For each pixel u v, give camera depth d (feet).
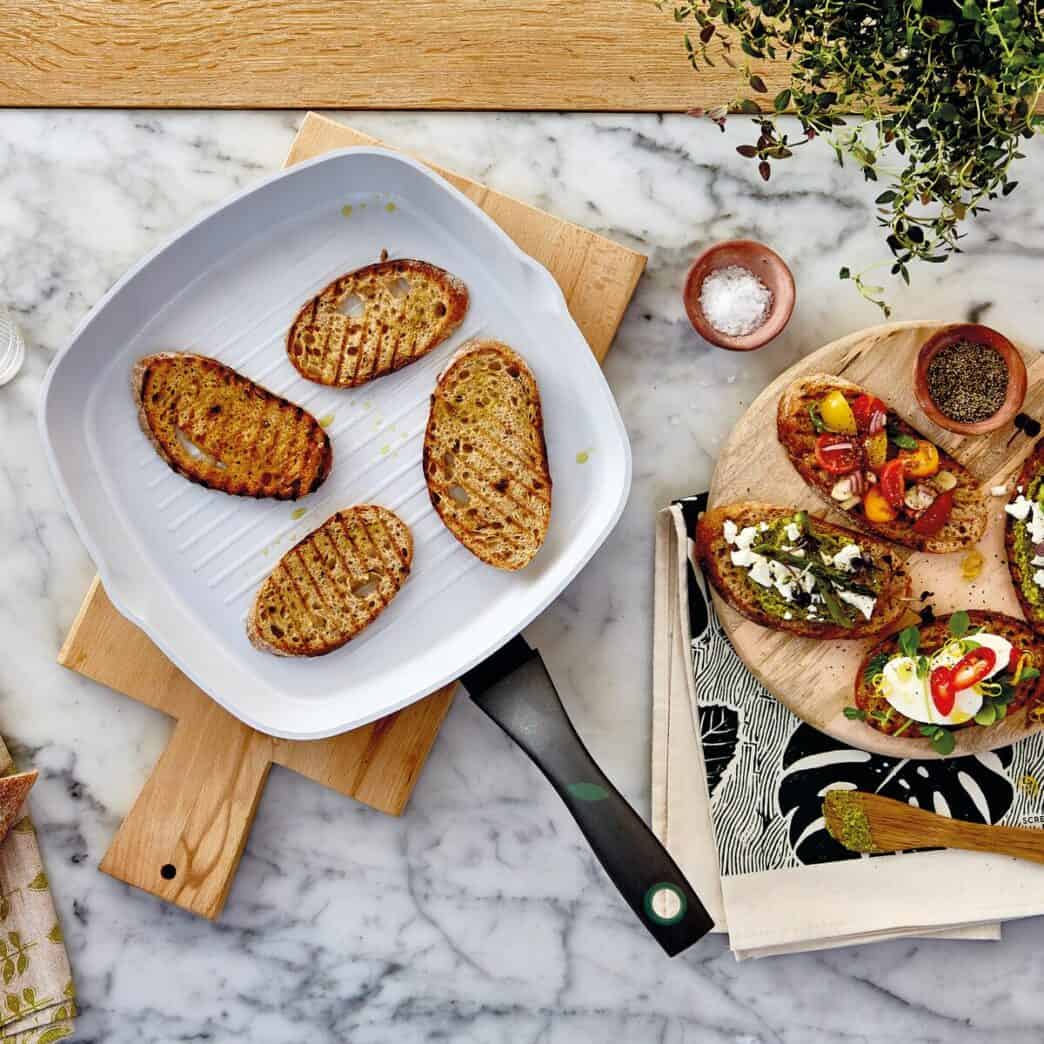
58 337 3.39
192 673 3.09
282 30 3.31
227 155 3.37
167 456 3.20
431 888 3.44
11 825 3.37
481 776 3.43
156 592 3.23
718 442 3.40
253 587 3.24
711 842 3.36
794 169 3.37
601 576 3.41
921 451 3.21
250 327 3.24
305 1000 3.45
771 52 2.86
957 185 2.81
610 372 3.40
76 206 3.37
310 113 3.28
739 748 3.33
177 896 3.32
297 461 3.20
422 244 3.25
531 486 3.21
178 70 3.33
